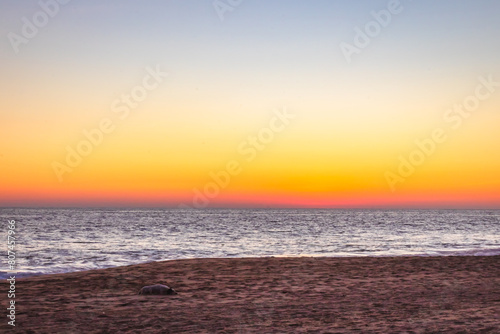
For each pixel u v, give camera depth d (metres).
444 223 84.44
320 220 102.38
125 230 53.03
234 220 99.44
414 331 6.70
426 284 11.95
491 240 38.44
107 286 11.45
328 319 7.75
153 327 7.17
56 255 24.34
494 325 7.01
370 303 9.31
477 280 12.67
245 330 6.95
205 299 9.77
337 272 14.06
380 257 18.31
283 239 38.91
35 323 7.39
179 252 26.97
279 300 9.67
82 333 6.78
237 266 15.20
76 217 112.31
